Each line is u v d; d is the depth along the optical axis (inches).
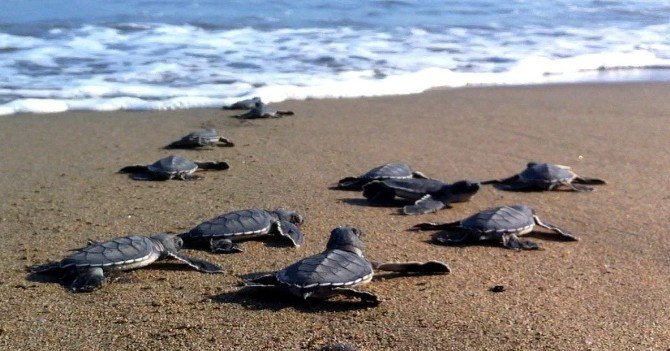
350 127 38.8
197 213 29.7
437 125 39.0
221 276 25.5
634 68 50.1
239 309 24.0
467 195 30.0
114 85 43.6
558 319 23.6
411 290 24.8
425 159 34.8
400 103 42.3
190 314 23.8
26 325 23.4
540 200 30.9
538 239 28.0
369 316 23.6
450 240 27.5
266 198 30.9
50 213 29.5
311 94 43.2
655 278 25.7
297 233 27.5
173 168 32.7
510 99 43.0
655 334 23.0
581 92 44.3
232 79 45.1
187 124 39.2
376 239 27.8
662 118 40.0
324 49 51.4
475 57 50.8
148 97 42.3
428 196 30.1
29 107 40.4
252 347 22.6
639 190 31.8
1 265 26.0
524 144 36.5
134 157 35.1
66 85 43.2
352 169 33.8
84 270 24.9
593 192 31.6
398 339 22.8
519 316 23.7
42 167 33.8
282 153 35.6
